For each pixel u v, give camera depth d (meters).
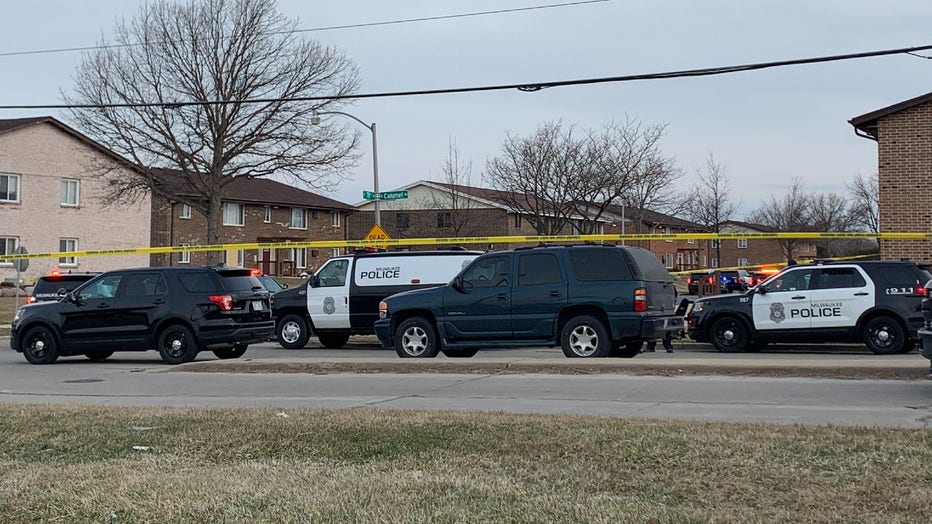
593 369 14.28
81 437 8.38
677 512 5.50
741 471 6.55
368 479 6.48
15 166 47.97
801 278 18.19
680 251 69.19
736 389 12.14
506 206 45.19
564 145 34.72
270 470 6.85
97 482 6.48
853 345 20.19
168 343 17.42
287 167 40.19
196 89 38.91
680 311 17.50
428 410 10.09
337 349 22.16
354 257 21.45
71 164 50.59
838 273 17.89
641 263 15.41
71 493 6.18
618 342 15.42
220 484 6.35
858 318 17.52
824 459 6.86
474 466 6.91
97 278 18.05
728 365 13.88
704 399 11.28
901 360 14.34
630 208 39.94
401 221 54.81
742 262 74.94
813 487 6.07
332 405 11.23
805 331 17.97
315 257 65.69
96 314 17.75
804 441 7.52
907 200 22.98
